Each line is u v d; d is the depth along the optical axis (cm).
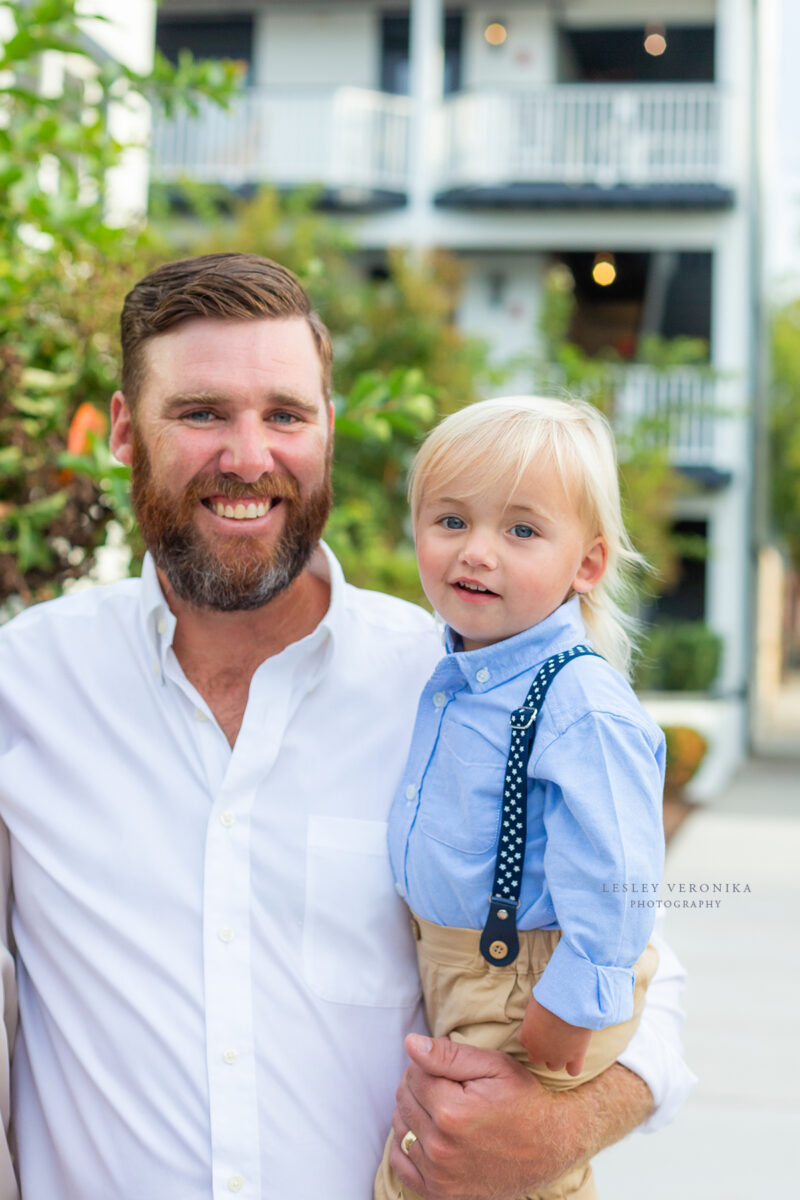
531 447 157
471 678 160
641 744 148
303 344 164
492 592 158
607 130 1504
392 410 301
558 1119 149
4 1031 153
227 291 160
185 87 339
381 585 759
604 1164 402
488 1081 145
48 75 429
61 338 318
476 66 1617
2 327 303
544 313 1370
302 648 165
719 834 925
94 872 158
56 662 170
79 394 320
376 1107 158
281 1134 150
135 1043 152
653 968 162
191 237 1173
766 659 1777
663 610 1585
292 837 159
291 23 1650
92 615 173
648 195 1466
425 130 1552
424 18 1551
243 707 168
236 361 159
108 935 156
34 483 300
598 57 1714
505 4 1593
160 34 1670
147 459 164
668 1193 379
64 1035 156
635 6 1575
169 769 161
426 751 163
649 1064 162
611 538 167
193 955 154
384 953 161
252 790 160
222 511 161
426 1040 147
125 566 355
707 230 1489
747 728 1555
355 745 166
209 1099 149
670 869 787
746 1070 479
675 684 1357
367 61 1639
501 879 150
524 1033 146
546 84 1597
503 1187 147
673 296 1631
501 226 1535
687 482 1362
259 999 153
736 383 1485
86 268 327
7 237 303
